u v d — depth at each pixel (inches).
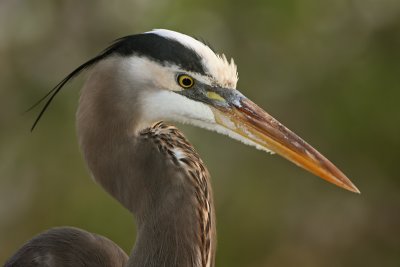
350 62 425.7
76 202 406.3
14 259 224.1
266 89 429.7
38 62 443.2
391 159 425.1
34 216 417.7
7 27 445.7
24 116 426.3
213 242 212.8
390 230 465.1
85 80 217.6
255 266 425.4
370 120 411.8
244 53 425.4
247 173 422.9
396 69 417.4
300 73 427.5
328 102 421.1
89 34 449.4
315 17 420.8
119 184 210.5
